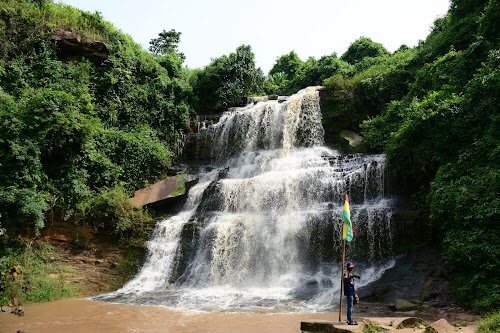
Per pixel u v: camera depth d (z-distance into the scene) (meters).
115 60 26.84
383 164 18.53
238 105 31.92
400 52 32.88
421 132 17.25
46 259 17.95
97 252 19.25
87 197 20.22
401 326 9.62
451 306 12.58
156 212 22.17
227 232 18.70
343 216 11.19
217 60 32.84
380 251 16.25
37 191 18.67
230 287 17.38
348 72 34.50
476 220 13.23
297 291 15.63
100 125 23.05
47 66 23.59
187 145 28.94
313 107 26.75
